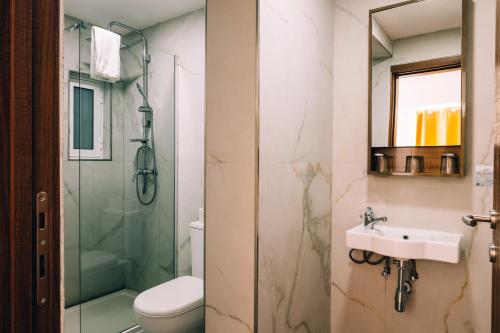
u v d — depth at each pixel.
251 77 1.45
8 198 0.47
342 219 2.17
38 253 0.51
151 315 1.80
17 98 0.47
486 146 1.73
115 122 2.68
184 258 2.68
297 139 1.77
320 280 2.08
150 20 2.76
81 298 2.61
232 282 1.52
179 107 2.67
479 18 1.75
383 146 2.01
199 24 2.55
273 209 1.57
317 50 1.97
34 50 0.50
